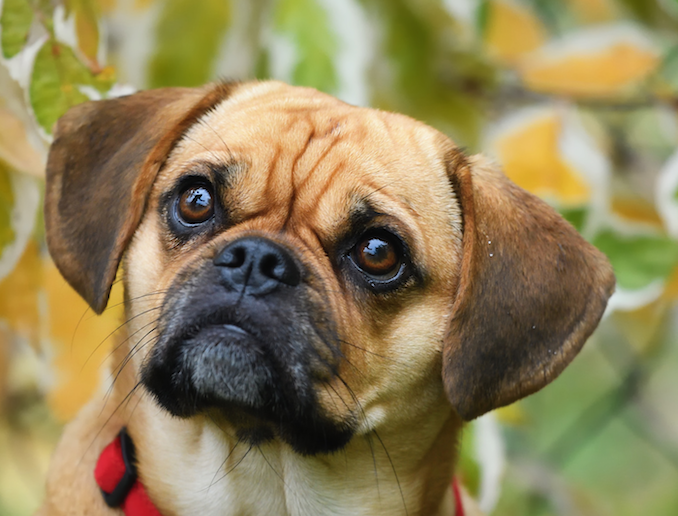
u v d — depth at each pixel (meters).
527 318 5.84
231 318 5.33
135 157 6.00
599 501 10.30
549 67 8.52
